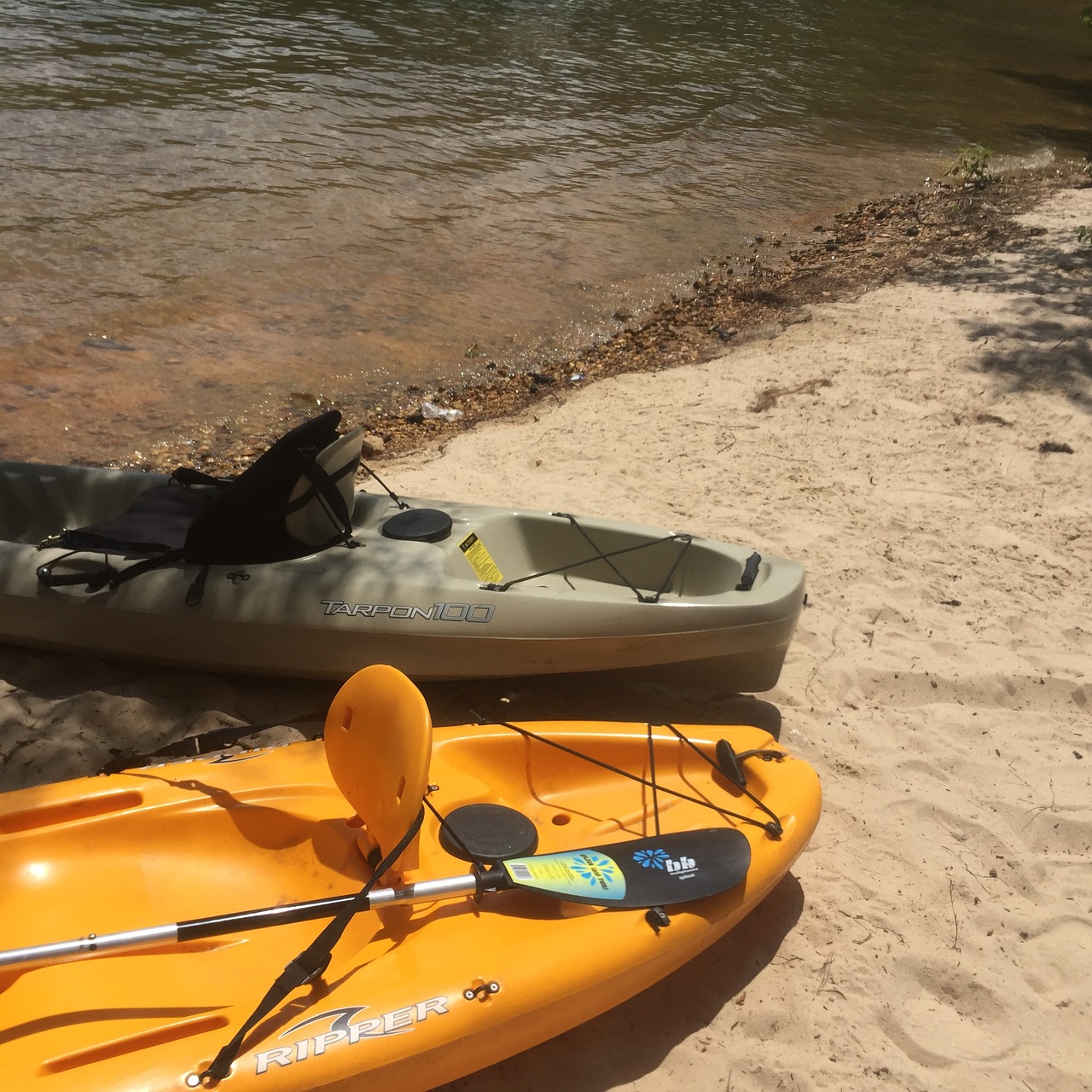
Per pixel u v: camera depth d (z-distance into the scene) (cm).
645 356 586
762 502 426
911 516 421
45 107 867
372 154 862
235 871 221
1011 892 261
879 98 1258
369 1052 180
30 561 301
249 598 293
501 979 193
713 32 1505
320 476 293
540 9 1495
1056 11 2047
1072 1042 226
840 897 257
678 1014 225
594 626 292
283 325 587
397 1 1413
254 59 1073
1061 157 1065
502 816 230
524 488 431
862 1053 220
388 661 295
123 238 664
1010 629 360
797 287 682
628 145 973
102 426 469
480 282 670
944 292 659
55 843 214
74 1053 174
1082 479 451
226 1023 183
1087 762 305
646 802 253
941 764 301
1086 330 594
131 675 310
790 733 309
